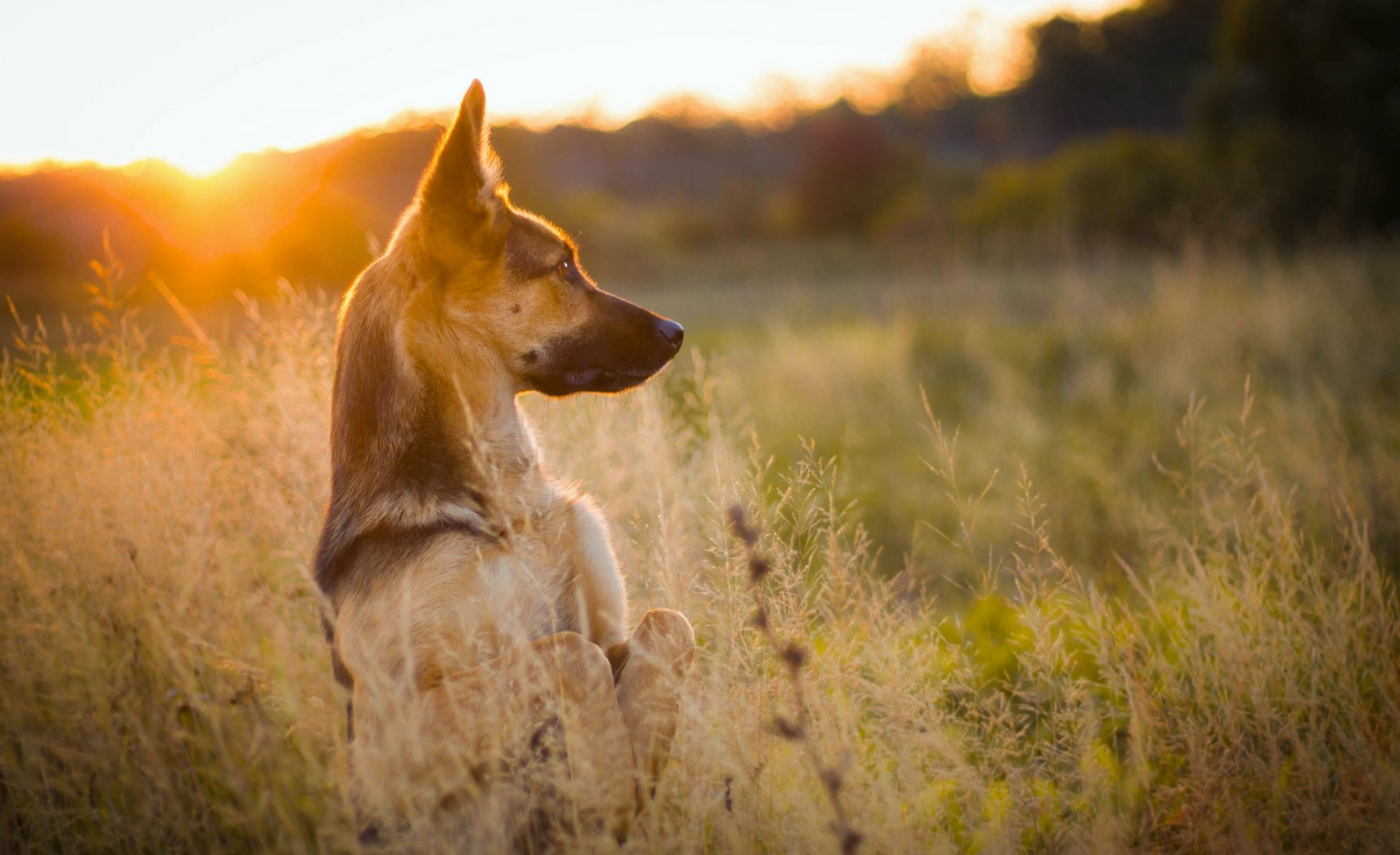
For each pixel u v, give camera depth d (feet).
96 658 10.89
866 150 170.30
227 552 12.82
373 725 9.20
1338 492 15.62
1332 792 9.93
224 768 10.00
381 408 10.70
